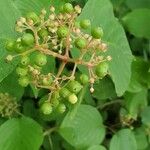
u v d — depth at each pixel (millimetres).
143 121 292
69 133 261
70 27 198
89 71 202
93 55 201
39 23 199
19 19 195
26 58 192
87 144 270
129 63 235
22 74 195
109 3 230
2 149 238
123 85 232
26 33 195
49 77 197
